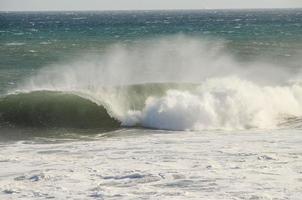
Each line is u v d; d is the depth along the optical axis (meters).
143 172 51.12
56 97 89.38
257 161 54.72
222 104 83.38
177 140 69.25
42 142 72.12
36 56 169.62
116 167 53.72
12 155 61.75
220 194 43.56
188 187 45.88
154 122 83.25
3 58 166.25
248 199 42.09
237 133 74.69
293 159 55.22
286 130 76.50
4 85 114.62
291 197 42.31
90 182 48.34
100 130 81.69
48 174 51.34
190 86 94.00
